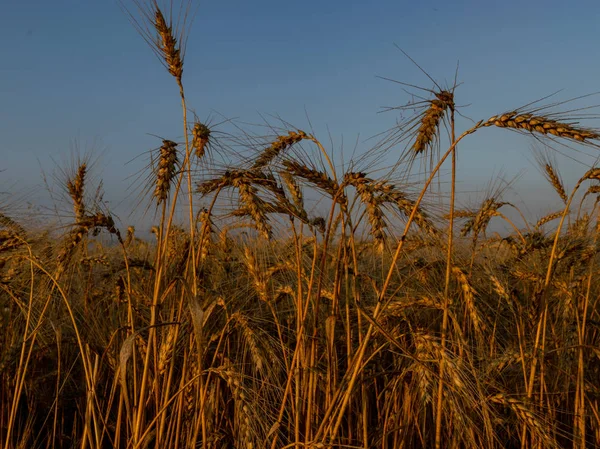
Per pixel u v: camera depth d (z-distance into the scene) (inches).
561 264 33.5
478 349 31.0
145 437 25.1
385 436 29.0
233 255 35.9
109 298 34.8
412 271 31.8
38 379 31.0
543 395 31.0
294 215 25.4
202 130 28.0
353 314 28.3
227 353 30.4
